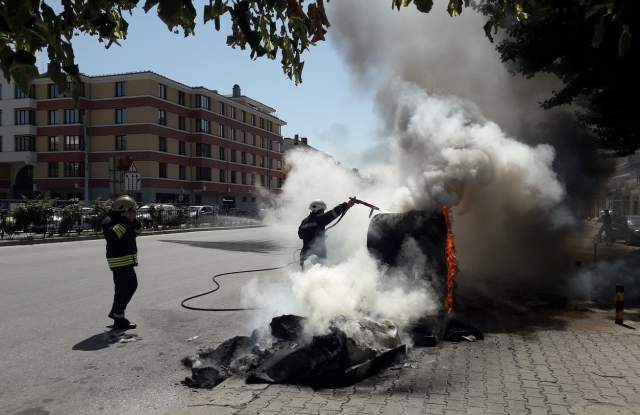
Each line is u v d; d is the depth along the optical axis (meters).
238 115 64.88
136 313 7.14
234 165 63.53
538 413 3.43
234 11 2.40
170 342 5.66
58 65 1.94
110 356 5.14
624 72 8.99
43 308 7.42
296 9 2.67
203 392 4.15
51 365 4.84
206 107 57.47
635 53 8.48
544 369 4.36
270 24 2.81
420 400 3.66
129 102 49.66
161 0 1.98
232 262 13.25
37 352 5.26
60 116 50.81
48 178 51.56
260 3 2.66
